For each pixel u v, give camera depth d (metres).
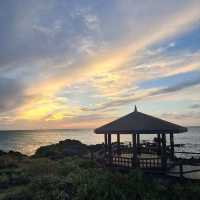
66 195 13.27
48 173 19.17
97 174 16.73
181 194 13.75
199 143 90.44
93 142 126.00
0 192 15.30
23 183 17.14
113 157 20.30
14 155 35.59
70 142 49.22
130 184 14.53
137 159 18.23
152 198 13.27
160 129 17.67
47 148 43.19
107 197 13.06
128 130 18.58
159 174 17.11
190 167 18.70
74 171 18.55
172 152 20.67
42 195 13.58
